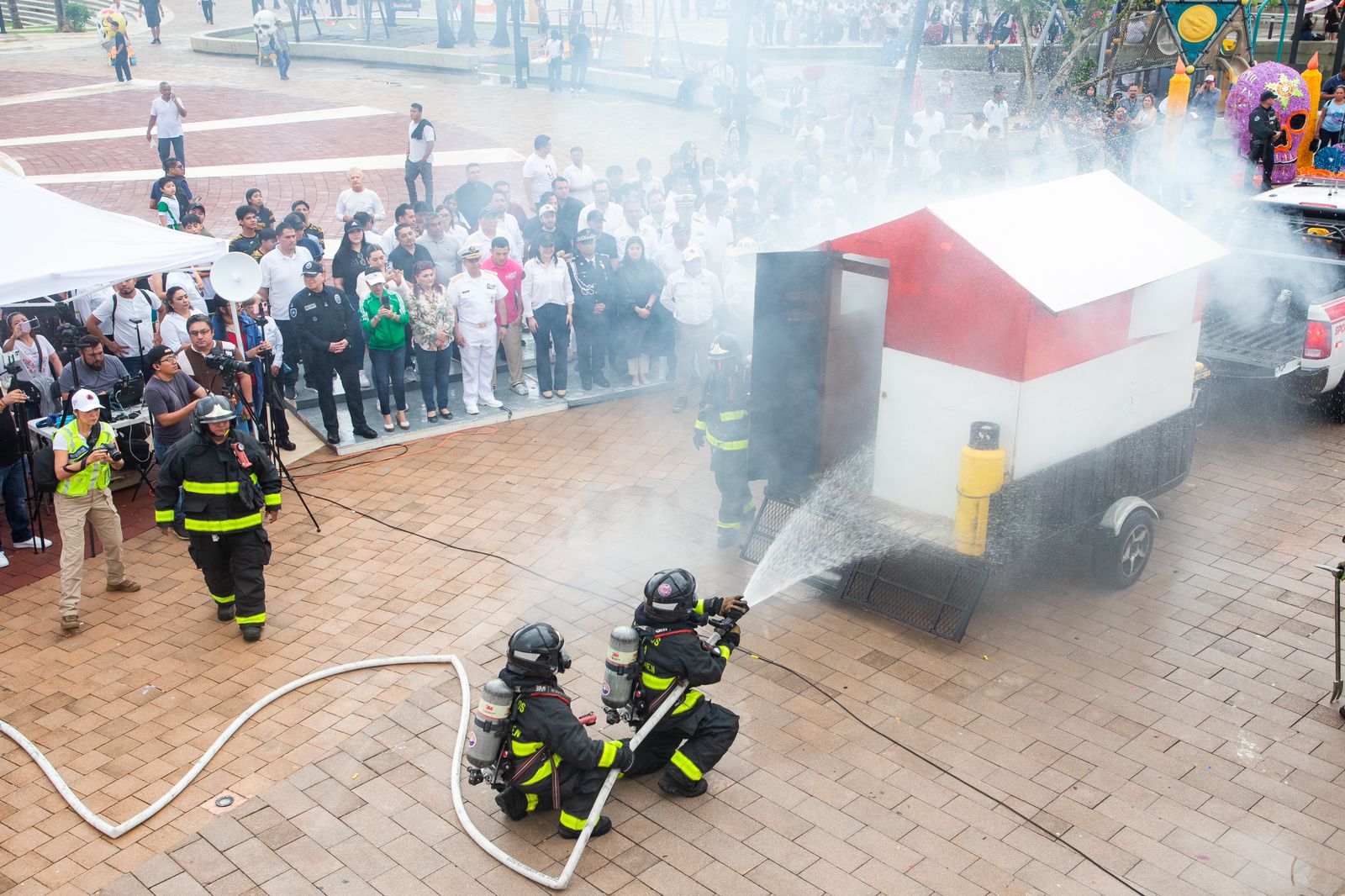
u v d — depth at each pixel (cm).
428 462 1098
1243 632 779
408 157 1861
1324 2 2417
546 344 1226
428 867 573
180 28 4103
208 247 1018
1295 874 559
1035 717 688
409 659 757
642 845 584
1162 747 659
